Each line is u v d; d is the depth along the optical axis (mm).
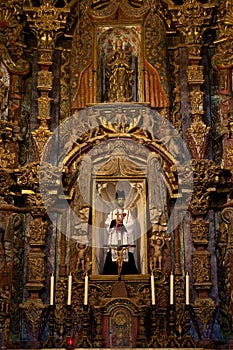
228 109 8430
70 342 6949
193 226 7883
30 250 7891
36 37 8836
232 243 7750
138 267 7934
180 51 8859
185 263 7859
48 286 7816
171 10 8891
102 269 7965
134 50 8977
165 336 7496
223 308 7668
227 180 8031
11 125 8336
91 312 7559
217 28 8875
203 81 8477
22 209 8125
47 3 8945
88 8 8930
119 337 7195
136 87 8727
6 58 8609
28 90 8797
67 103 8703
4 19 8664
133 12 8875
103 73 8820
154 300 7332
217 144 8422
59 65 8883
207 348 7055
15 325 7652
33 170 8008
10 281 7723
